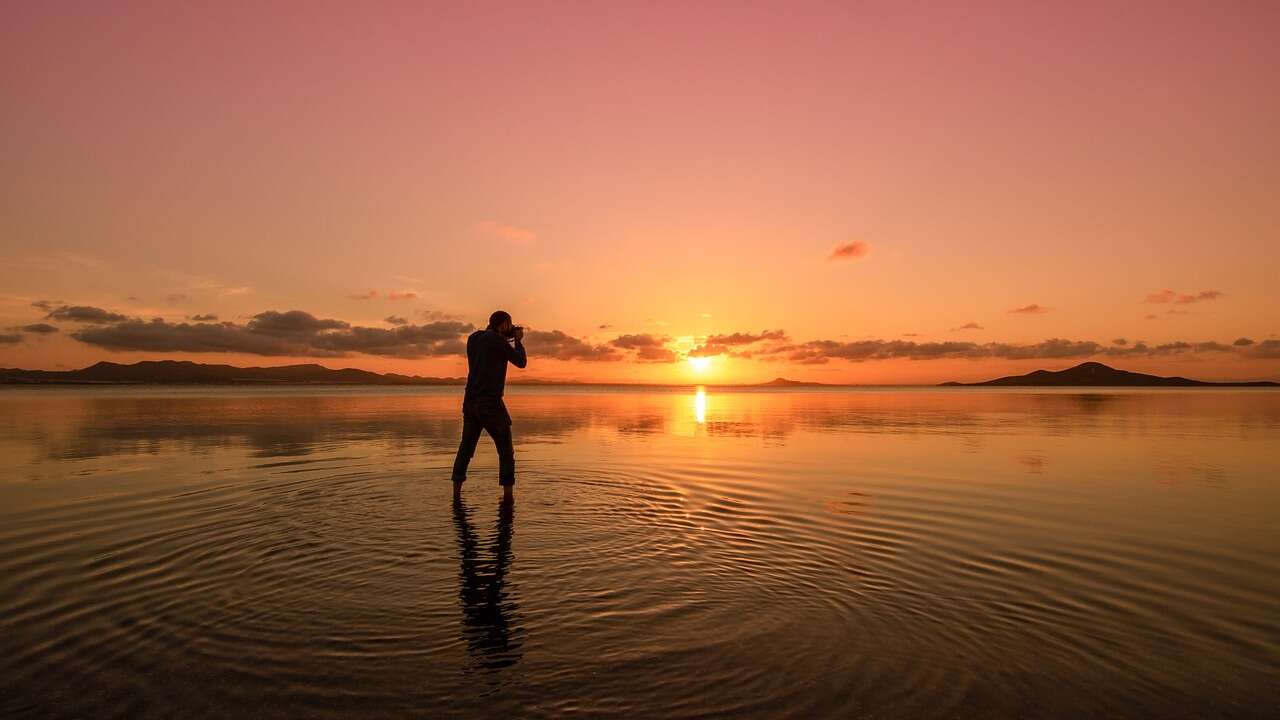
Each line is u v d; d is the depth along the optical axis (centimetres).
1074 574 390
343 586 358
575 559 412
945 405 2952
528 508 566
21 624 302
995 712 230
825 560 414
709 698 238
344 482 691
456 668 260
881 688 246
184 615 315
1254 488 684
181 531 479
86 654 271
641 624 307
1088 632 302
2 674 252
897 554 429
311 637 290
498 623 307
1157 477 754
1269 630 305
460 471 656
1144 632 302
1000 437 1247
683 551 432
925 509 572
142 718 221
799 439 1207
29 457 880
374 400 3234
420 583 364
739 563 406
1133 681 254
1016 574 388
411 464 829
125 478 710
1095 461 891
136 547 434
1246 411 2275
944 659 272
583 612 322
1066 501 611
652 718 223
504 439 666
